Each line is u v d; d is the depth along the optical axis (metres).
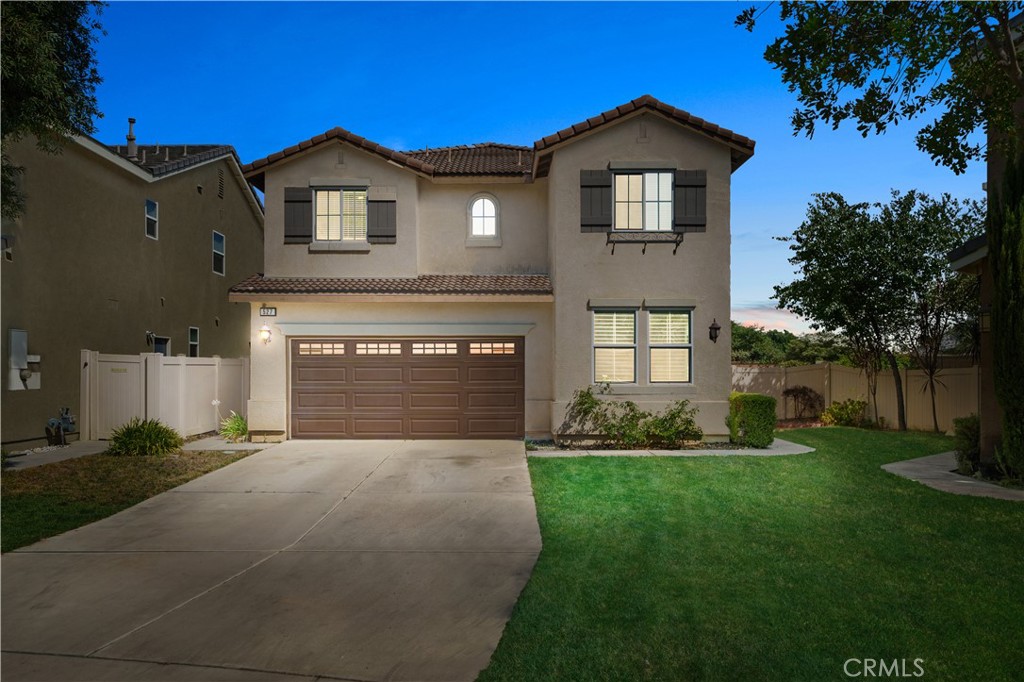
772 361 29.28
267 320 13.95
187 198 19.48
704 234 13.54
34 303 13.13
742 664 4.06
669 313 13.55
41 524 7.45
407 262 14.57
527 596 5.20
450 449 12.74
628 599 5.11
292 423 14.11
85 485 9.59
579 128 13.28
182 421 14.38
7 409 12.44
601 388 13.30
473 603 5.17
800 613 4.82
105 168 15.45
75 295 14.31
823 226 17.38
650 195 13.65
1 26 8.40
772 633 4.48
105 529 7.28
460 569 5.97
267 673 4.06
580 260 13.48
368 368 14.16
